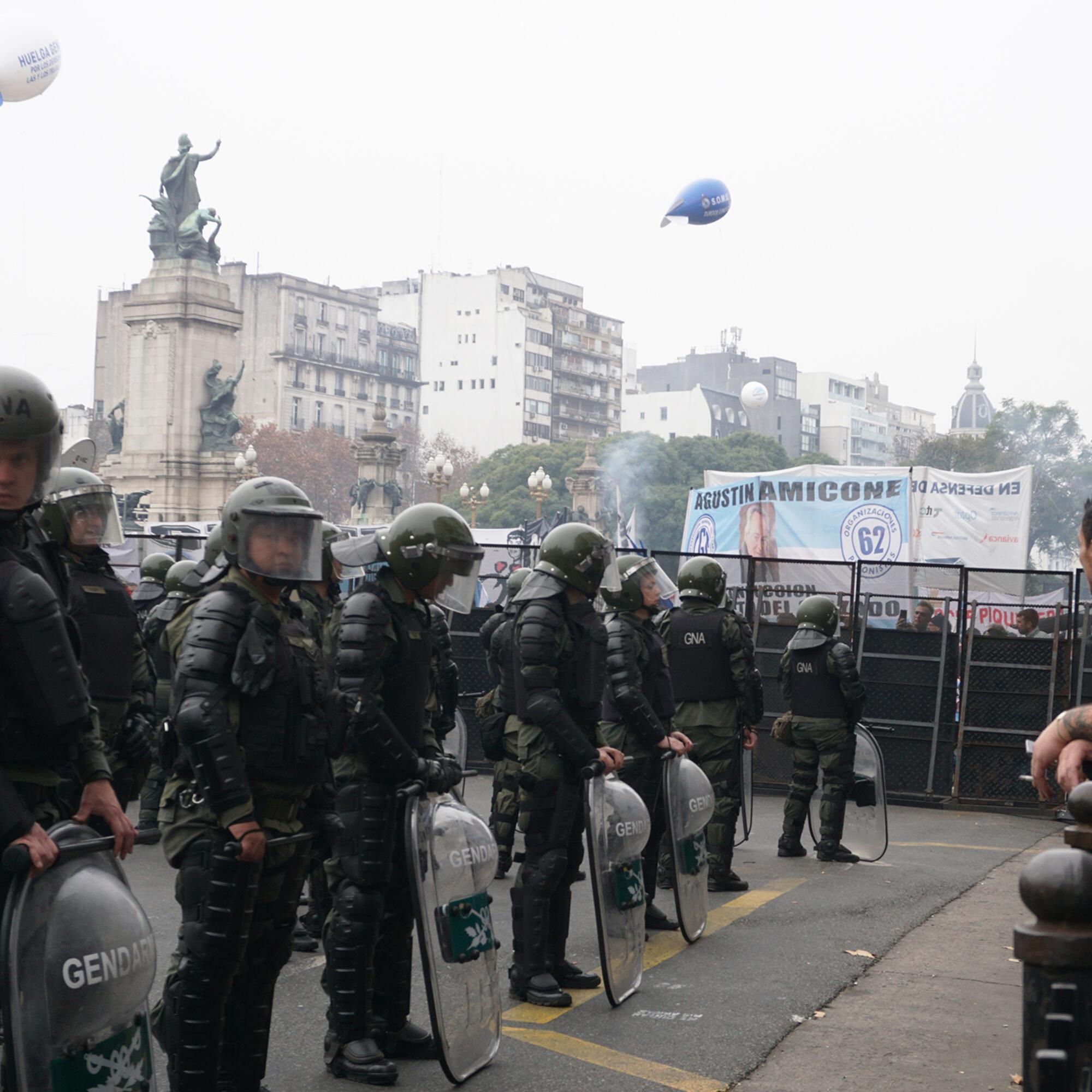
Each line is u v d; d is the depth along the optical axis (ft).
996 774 43.57
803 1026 18.15
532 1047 16.74
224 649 12.84
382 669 15.62
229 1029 13.78
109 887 10.57
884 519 59.36
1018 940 6.82
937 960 22.07
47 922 9.96
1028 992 6.82
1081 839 6.96
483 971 15.55
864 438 575.38
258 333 375.66
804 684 32.30
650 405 499.10
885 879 29.73
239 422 200.54
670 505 286.25
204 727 12.56
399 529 15.70
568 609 18.47
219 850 12.79
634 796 19.29
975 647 44.06
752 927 24.38
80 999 10.00
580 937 23.59
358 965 15.37
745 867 31.40
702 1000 19.13
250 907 12.84
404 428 379.55
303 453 301.22
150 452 197.77
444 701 24.47
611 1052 16.61
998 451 280.92
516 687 18.45
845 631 46.01
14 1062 9.68
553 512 291.79
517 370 441.68
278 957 13.83
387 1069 15.24
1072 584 43.47
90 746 11.22
